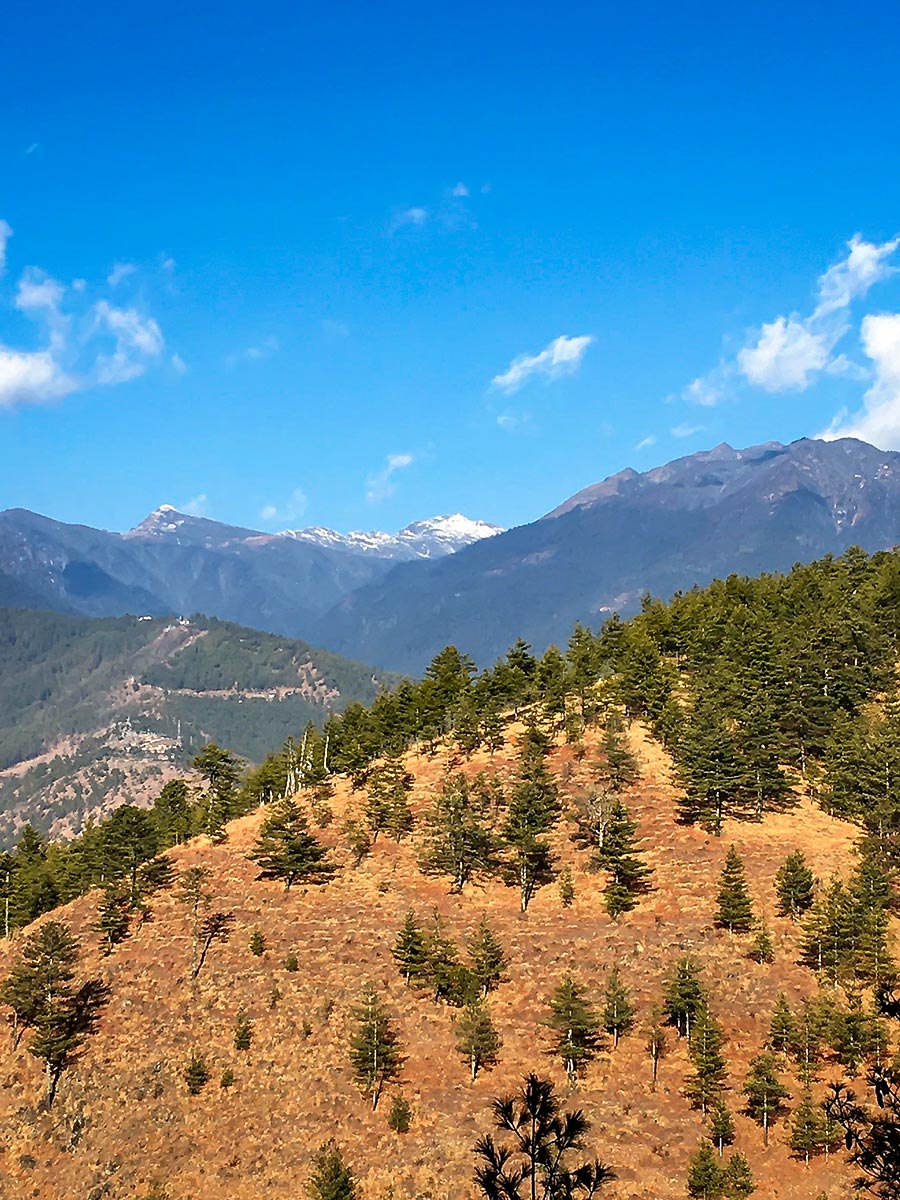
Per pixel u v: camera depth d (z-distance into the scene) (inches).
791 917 3361.2
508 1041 2962.6
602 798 4042.8
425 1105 2748.5
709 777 3969.0
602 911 3545.8
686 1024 2940.5
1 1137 2773.1
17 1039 3181.6
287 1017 3127.5
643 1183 2331.4
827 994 2933.1
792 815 4092.0
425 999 3181.6
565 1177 663.8
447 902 3732.8
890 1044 2679.6
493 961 3152.1
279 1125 2738.7
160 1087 2903.5
